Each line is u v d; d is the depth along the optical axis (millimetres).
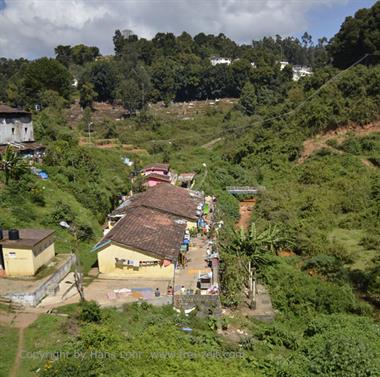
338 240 38156
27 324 19125
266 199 47500
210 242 31547
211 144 79750
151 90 108062
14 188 33000
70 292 23531
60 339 17875
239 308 24797
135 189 48562
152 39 141750
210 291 23578
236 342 20406
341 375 16516
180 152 73000
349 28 76812
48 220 31641
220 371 16641
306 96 72250
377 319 25703
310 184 51844
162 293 23656
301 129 64188
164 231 29219
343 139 59188
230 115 92375
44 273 24375
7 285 22625
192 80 110875
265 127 71062
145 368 16391
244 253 27156
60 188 37812
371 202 44000
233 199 50906
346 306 26312
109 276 26219
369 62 74312
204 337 19734
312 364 17312
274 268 30484
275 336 21406
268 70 102750
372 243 36094
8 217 29625
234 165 62875
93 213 37500
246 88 96250
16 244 23703
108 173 47969
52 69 84438
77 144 53469
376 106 60688
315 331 21906
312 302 26406
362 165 52594
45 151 45406
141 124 87000
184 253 29438
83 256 29547
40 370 15617
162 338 18656
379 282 28562
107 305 21750
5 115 43938
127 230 27578
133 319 20547
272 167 59531
